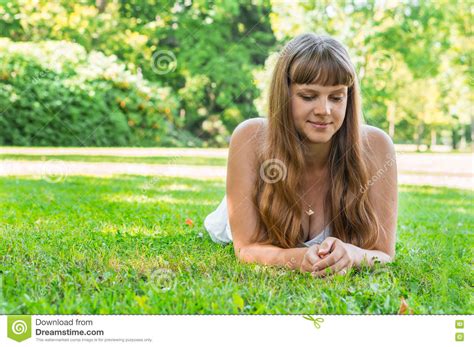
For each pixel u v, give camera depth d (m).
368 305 1.51
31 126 7.52
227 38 9.34
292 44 1.76
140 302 1.45
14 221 2.54
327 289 1.54
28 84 7.51
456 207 3.88
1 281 1.54
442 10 8.03
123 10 8.94
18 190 3.93
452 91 8.27
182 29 9.19
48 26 8.26
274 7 9.02
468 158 8.22
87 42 8.55
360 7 8.34
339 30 8.34
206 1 9.18
